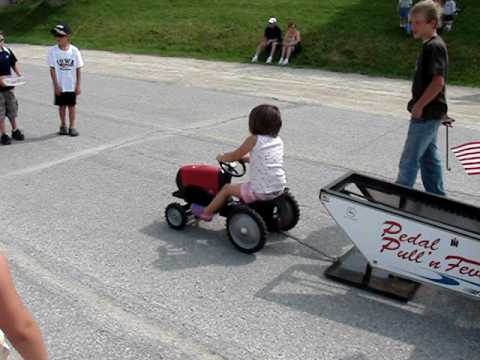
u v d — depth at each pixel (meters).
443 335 3.79
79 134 8.92
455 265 3.79
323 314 4.02
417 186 6.53
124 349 3.62
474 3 19.31
